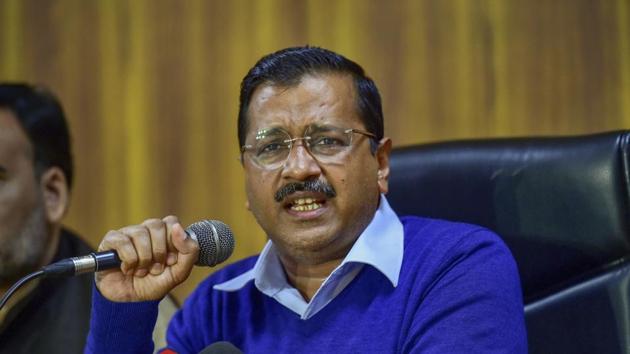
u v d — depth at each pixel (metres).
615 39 5.11
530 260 3.12
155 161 5.55
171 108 5.55
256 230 5.44
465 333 2.60
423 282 2.77
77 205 5.59
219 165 5.49
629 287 2.91
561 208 3.07
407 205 3.37
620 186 2.97
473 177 3.27
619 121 5.09
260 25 5.47
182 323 3.21
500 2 5.20
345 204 2.80
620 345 2.88
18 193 3.97
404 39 5.29
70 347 3.83
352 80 2.90
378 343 2.74
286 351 2.87
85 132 5.62
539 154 3.16
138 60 5.59
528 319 3.08
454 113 5.21
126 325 2.74
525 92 5.17
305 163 2.77
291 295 2.95
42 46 5.70
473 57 5.21
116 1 5.63
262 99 2.87
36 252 4.00
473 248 2.81
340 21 5.37
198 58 5.53
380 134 2.97
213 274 3.30
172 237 2.62
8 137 3.98
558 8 5.17
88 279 3.99
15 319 3.90
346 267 2.85
